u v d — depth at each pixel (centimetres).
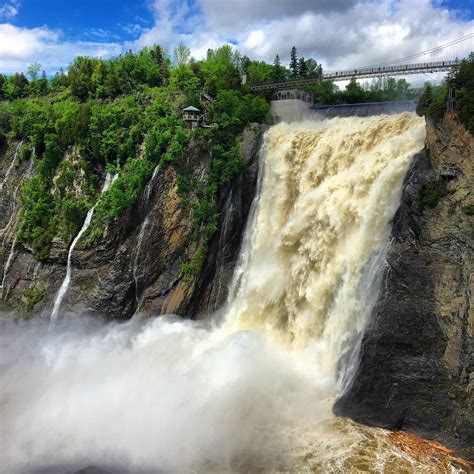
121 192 5125
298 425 3209
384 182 3666
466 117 3259
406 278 3269
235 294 4922
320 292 3991
